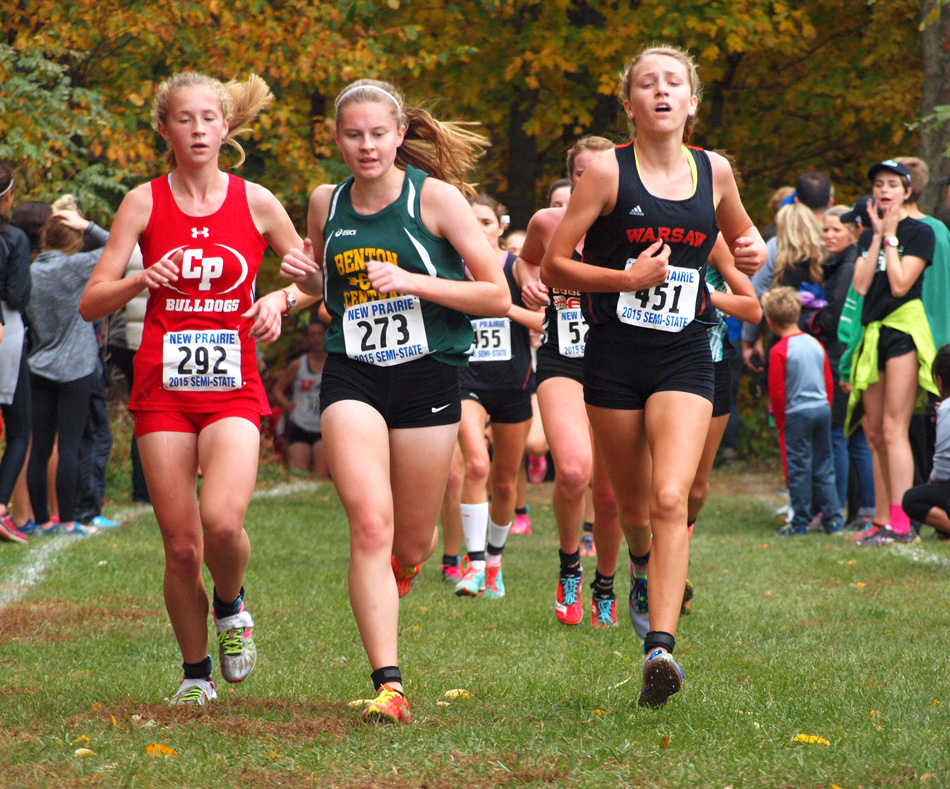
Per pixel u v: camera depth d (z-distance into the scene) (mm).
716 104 64750
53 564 25766
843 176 66062
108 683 15414
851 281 33656
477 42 54938
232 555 13625
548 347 20625
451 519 26594
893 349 28438
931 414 29859
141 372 13906
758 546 30297
